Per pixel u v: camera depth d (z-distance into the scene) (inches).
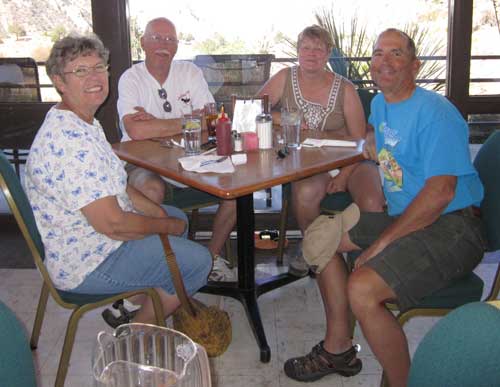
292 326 96.4
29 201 69.3
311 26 104.5
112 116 131.6
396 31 72.1
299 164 80.0
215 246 109.0
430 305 68.0
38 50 133.3
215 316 85.6
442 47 141.9
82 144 64.8
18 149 139.9
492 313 31.3
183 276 75.2
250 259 95.8
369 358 87.2
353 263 81.7
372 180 98.0
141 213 82.2
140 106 109.9
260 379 82.4
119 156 89.1
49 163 65.0
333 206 100.3
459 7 123.0
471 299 68.4
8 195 65.2
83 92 68.7
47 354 88.9
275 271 117.6
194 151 88.0
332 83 106.3
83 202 64.9
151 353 38.7
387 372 68.7
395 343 66.8
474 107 128.7
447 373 30.6
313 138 97.2
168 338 38.8
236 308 103.0
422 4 142.0
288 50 142.3
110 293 71.6
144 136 100.8
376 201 95.3
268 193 146.0
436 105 70.4
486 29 124.6
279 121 107.5
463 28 124.0
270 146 90.7
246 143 89.6
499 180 71.7
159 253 72.3
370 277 65.7
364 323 66.7
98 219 66.2
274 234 132.5
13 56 134.0
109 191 65.9
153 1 132.2
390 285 65.5
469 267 69.6
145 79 110.7
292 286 111.0
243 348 90.4
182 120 96.9
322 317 99.3
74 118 66.7
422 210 68.2
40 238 69.7
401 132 73.1
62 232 68.2
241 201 92.7
